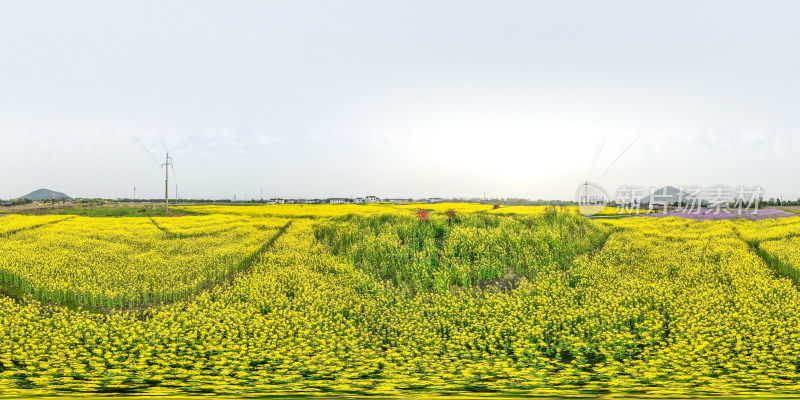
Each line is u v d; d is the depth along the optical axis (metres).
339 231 24.78
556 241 20.58
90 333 11.12
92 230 29.52
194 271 17.14
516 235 21.70
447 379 8.63
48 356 9.70
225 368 9.13
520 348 10.52
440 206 50.28
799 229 26.97
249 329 11.55
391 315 13.12
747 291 14.87
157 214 44.06
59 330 11.31
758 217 34.78
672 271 18.31
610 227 28.66
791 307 13.04
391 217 28.19
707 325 11.67
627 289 15.36
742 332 11.03
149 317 12.83
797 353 9.75
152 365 9.30
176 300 14.23
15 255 20.08
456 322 12.66
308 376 8.76
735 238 25.19
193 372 8.88
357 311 13.40
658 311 13.16
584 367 9.50
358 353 10.30
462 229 22.78
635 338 11.33
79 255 20.45
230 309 13.01
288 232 27.66
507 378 8.73
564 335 11.55
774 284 15.52
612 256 20.28
